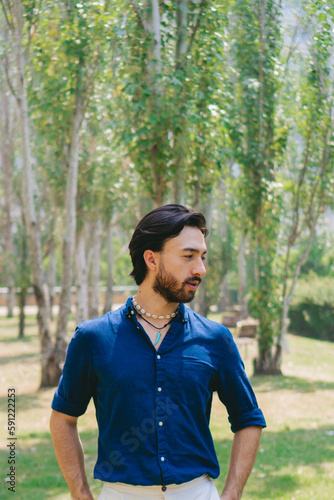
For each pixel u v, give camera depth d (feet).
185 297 5.32
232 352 5.57
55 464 16.35
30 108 21.30
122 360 5.20
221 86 17.78
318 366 36.27
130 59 15.84
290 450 17.54
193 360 5.29
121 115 17.63
